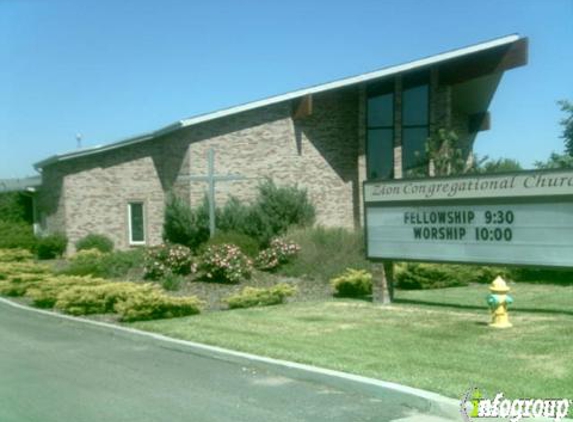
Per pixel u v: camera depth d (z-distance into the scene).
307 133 29.66
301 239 23.39
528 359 9.94
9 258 28.23
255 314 15.28
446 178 14.80
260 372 10.35
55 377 10.18
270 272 22.70
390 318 13.98
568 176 12.92
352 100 30.62
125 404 8.66
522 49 28.64
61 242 30.05
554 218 13.13
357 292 18.33
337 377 9.30
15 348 12.61
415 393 8.34
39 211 35.69
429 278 19.30
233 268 21.16
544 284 19.52
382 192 16.02
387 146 30.58
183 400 8.80
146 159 31.17
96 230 30.81
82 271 22.41
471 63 29.53
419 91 30.64
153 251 22.58
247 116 28.70
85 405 8.65
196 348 11.85
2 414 8.30
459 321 13.23
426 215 15.20
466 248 14.52
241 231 25.94
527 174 13.48
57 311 17.08
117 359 11.47
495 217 14.01
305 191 27.47
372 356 10.47
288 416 8.05
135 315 14.90
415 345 11.20
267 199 26.50
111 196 31.00
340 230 23.92
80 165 30.69
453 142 30.23
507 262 13.83
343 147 30.42
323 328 13.13
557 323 12.57
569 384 8.56
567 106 26.83
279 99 28.55
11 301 19.59
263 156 28.86
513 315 13.70
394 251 15.84
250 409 8.36
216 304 17.72
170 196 28.09
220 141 28.36
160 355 11.77
